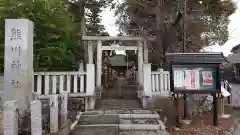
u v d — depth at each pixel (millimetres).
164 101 10602
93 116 8945
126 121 8484
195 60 8664
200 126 8555
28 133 6445
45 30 10664
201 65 8703
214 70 8703
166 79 11492
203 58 8742
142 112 9453
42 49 10609
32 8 10211
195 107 10516
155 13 13000
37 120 5996
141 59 14484
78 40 14250
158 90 11156
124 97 12930
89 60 12820
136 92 14180
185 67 8711
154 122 8359
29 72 7832
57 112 7242
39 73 9891
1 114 7727
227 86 14781
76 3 14812
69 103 10469
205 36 15359
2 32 9953
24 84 7562
